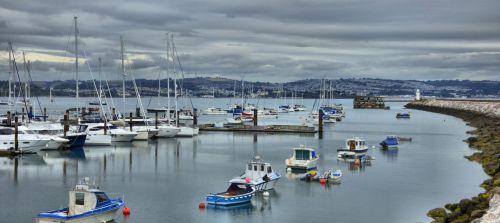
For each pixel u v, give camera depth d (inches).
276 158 3526.1
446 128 6378.0
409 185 2578.7
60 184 2546.8
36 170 2940.5
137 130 4544.8
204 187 2491.4
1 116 5403.5
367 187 2527.1
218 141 4650.6
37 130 3777.1
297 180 2689.5
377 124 7170.3
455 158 3560.5
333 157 3595.0
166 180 2667.3
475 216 1683.1
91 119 5036.9
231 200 2135.8
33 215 1967.3
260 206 2143.2
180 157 3548.2
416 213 2043.6
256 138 4972.9
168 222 1895.9
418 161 3417.8
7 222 1872.5
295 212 2058.3
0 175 2778.1
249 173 2456.9
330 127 6569.9
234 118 7386.8
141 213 2007.9
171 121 5733.3
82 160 3341.5
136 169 3014.3
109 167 3075.8
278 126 5689.0
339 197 2313.0
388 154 3796.8
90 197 1739.7
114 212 1843.0
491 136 4471.0
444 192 2415.1
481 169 3061.0
